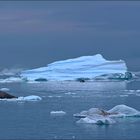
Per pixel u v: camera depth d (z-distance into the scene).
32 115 117.56
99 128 96.75
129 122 103.44
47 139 85.75
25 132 92.75
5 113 122.25
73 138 86.56
